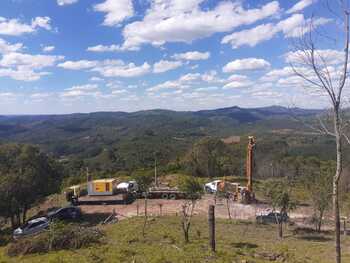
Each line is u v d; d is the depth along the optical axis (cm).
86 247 2481
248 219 3716
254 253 2261
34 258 2317
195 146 6938
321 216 3425
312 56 1133
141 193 4831
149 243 2486
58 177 4491
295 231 3278
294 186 4038
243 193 4494
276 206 3275
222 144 7194
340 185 3409
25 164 4128
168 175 6334
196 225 3281
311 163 5050
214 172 6700
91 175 6900
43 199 4425
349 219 3600
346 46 1077
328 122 1125
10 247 2578
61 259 2178
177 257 2041
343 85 1082
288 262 2078
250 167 4588
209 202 4519
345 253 2405
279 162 6122
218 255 2094
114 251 2262
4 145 4362
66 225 2875
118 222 3575
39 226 3450
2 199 3694
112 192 4722
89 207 4428
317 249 2512
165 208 4206
